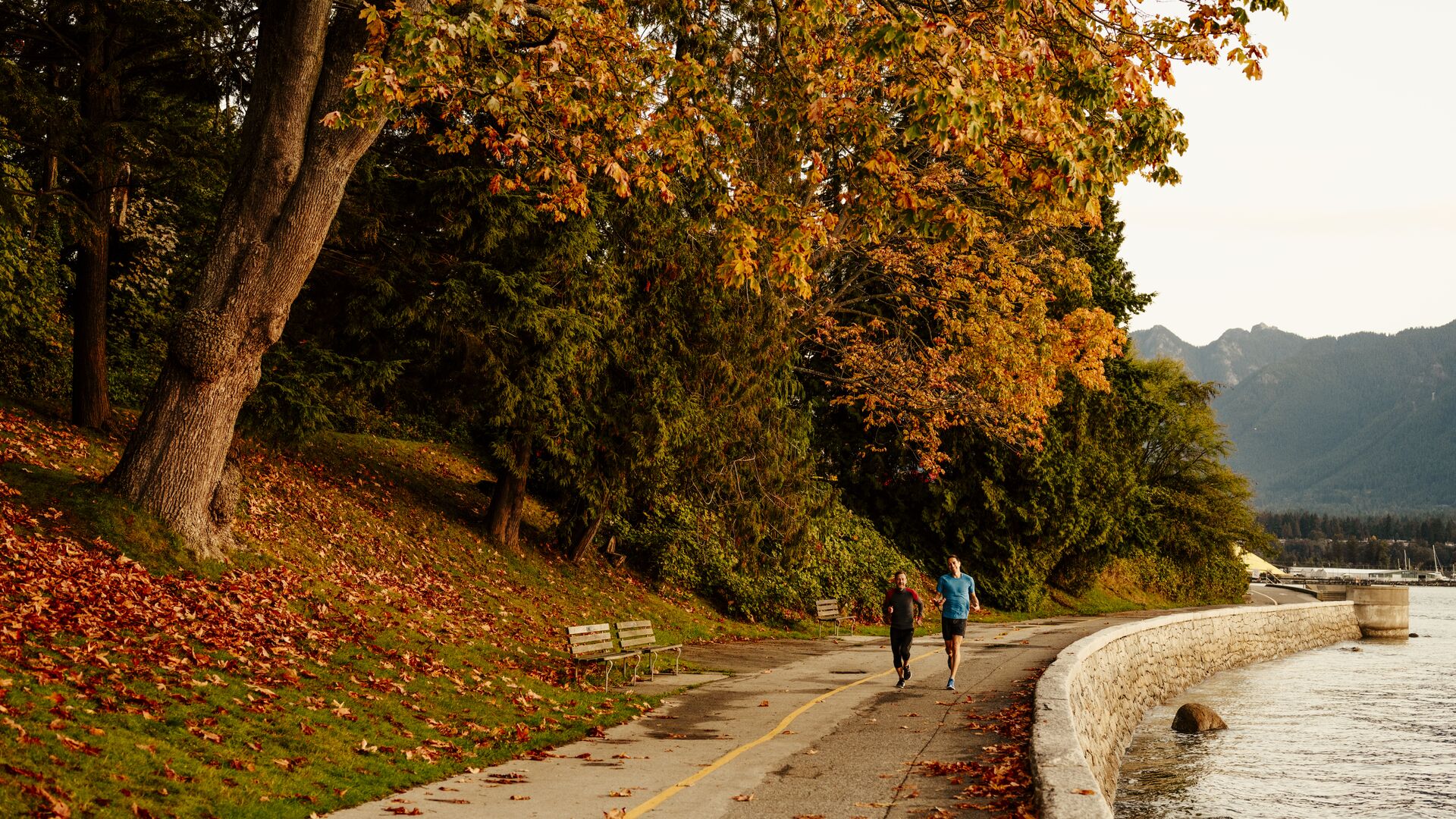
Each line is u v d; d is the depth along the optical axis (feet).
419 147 63.93
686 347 72.59
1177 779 56.44
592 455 70.64
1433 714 82.58
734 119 42.83
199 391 43.73
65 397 71.20
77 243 60.18
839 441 126.72
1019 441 114.52
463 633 51.29
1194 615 105.50
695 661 62.08
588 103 43.06
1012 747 34.37
